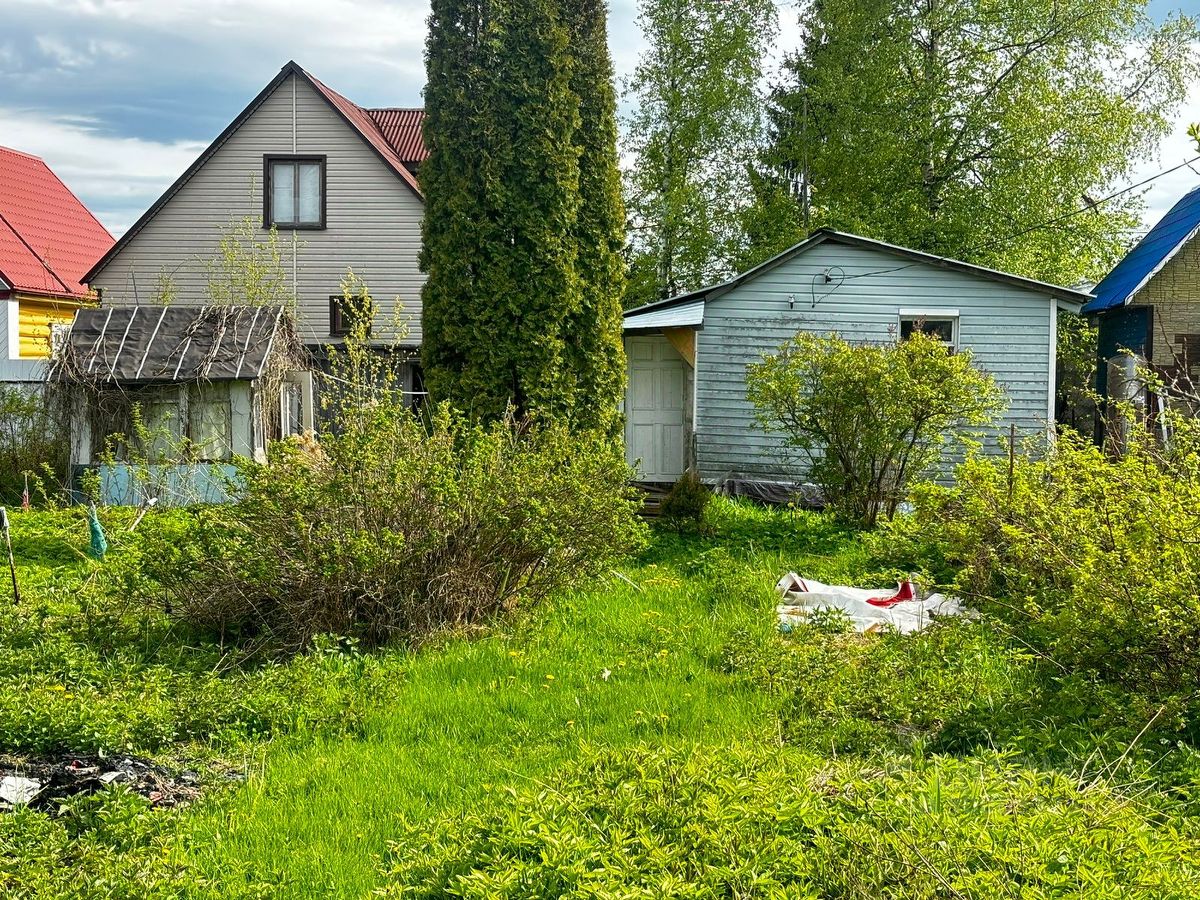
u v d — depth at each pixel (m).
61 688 6.10
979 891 3.27
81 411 14.46
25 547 11.28
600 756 4.61
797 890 3.32
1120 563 5.68
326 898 3.95
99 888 3.76
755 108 29.27
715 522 12.16
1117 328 20.81
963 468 8.48
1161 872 3.42
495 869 3.65
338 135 22.98
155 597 7.77
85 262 26.69
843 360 11.83
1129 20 22.83
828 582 9.59
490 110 11.45
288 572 7.48
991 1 22.95
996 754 4.48
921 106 23.38
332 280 23.12
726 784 4.04
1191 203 20.53
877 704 5.80
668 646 7.32
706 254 29.19
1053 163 22.62
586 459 8.91
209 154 22.95
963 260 23.28
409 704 6.18
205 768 5.20
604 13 12.10
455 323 11.56
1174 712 5.03
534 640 7.44
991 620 6.68
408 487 7.77
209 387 14.62
